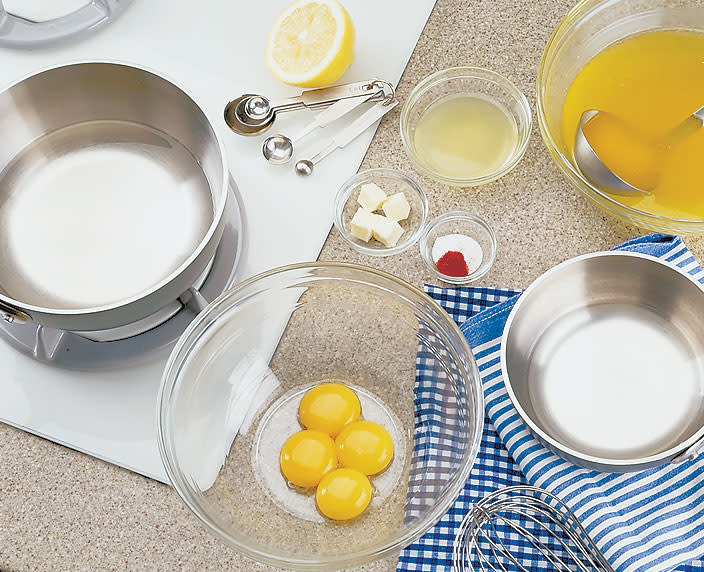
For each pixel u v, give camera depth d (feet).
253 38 5.08
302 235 4.68
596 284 4.33
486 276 4.57
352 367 4.47
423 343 4.39
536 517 4.28
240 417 4.41
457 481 3.98
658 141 4.41
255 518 4.28
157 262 4.52
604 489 4.20
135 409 4.45
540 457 4.23
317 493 4.25
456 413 4.31
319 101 4.83
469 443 4.16
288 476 4.28
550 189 4.63
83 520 4.33
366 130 4.82
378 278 4.25
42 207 4.63
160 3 5.19
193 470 4.30
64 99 4.54
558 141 4.59
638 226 4.51
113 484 4.37
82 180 4.67
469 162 4.73
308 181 4.77
